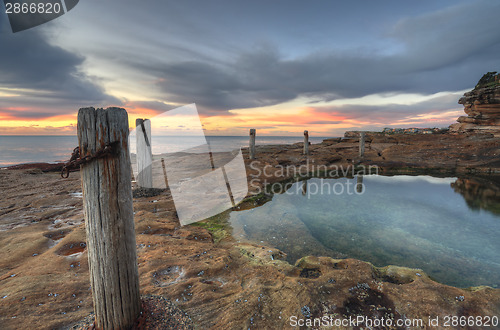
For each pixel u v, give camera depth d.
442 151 14.23
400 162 14.16
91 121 1.59
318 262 3.73
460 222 5.95
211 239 4.74
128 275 1.87
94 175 1.64
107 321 1.83
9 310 2.33
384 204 7.48
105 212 1.70
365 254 4.35
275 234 5.18
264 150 18.12
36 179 10.25
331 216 6.36
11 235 4.43
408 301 2.73
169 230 5.04
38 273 3.08
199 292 2.81
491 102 18.61
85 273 3.15
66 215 5.75
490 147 13.24
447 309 2.59
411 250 4.52
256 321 2.36
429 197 8.24
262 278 3.22
